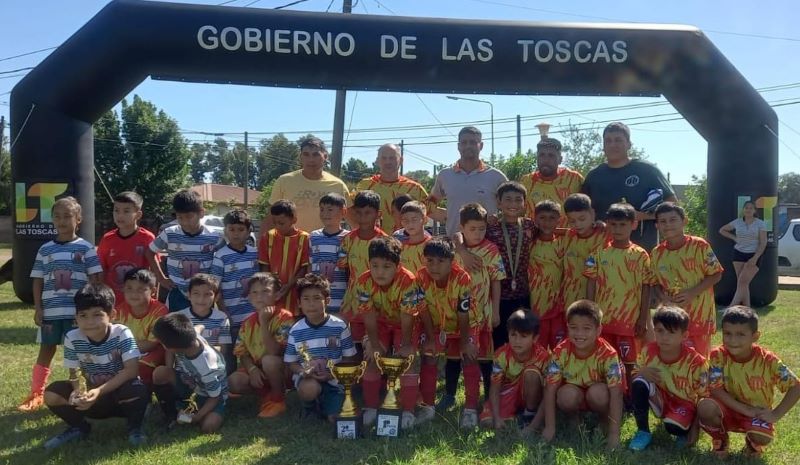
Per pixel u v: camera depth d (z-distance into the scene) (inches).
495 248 190.4
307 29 321.1
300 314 210.7
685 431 154.3
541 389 167.3
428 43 325.1
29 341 272.8
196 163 3216.0
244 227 204.7
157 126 1284.4
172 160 1305.4
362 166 2367.1
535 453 146.7
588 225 197.2
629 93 344.5
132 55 320.5
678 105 355.3
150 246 209.3
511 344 168.6
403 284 174.2
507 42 327.6
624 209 185.2
